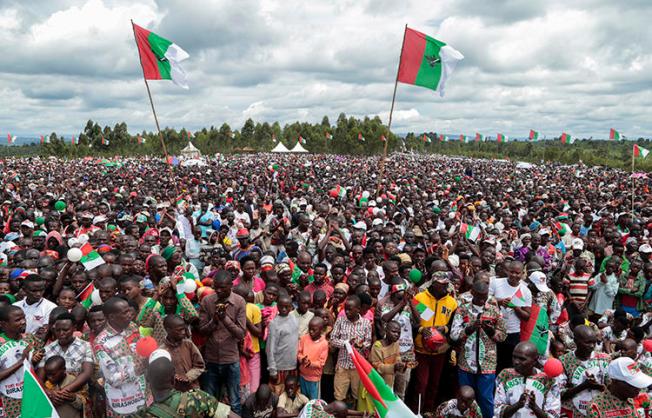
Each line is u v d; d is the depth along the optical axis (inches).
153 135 4626.0
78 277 288.4
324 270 309.4
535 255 400.5
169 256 320.8
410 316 277.1
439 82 534.3
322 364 255.4
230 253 416.2
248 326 259.4
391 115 543.2
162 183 1156.5
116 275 291.1
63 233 485.4
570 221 595.2
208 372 242.8
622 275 388.8
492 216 668.7
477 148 5767.7
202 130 5068.9
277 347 254.5
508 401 193.0
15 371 200.7
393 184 1149.7
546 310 274.5
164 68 531.8
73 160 3093.0
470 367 246.4
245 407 225.1
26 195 924.0
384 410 174.7
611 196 1109.1
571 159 3553.2
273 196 944.3
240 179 1358.3
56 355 201.9
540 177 1804.9
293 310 278.7
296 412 235.8
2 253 412.5
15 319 205.0
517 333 269.4
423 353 274.2
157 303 241.4
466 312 247.1
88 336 223.5
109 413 174.9
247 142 5098.4
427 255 414.3
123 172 1771.7
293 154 4355.3
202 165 2374.5
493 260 384.8
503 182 1498.5
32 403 163.6
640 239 483.2
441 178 1658.5
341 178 1497.3
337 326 263.3
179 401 147.5
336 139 4682.6
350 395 266.7
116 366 171.0
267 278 308.5
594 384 196.9
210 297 242.8
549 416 183.6
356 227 495.8
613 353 250.5
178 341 217.0
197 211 629.0
